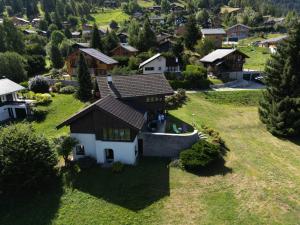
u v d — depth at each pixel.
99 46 86.44
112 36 91.62
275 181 29.64
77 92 52.47
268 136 41.47
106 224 23.73
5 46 81.69
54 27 141.62
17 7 192.75
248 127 44.19
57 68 83.81
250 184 28.88
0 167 26.50
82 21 174.38
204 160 30.53
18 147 26.38
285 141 40.00
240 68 69.44
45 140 29.11
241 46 109.81
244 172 30.98
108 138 31.22
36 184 27.14
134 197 26.53
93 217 24.42
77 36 139.00
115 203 25.83
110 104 32.44
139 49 90.62
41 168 27.38
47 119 45.16
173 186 28.12
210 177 29.80
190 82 60.91
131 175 29.66
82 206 25.64
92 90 52.47
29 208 25.75
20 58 66.62
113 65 68.94
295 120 40.72
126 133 30.67
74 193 27.23
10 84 48.44
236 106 53.91
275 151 36.72
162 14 189.88
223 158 33.56
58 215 24.77
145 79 39.59
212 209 25.25
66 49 97.12
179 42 77.25
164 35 109.56
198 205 25.70
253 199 26.61
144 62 69.06
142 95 37.09
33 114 46.34
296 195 27.47
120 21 177.12
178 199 26.36
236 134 41.12
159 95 38.16
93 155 32.62
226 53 68.06
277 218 24.34
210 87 62.19
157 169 30.98
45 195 27.16
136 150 33.34
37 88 55.44
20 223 24.23
